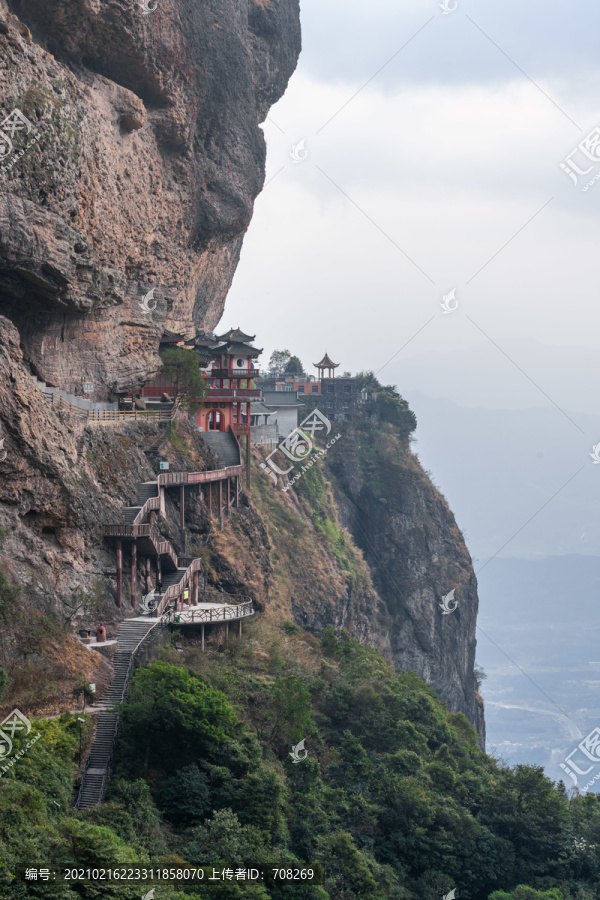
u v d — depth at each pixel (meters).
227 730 47.22
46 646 46.31
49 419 52.06
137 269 74.00
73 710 45.16
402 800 54.41
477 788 61.31
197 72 78.75
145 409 76.38
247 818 43.78
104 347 68.56
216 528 76.94
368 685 64.62
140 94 73.06
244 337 89.56
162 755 45.44
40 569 50.06
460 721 79.38
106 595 54.50
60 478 51.41
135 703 45.41
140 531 55.59
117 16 64.12
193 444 77.44
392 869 50.75
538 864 57.44
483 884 55.19
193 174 84.31
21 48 51.16
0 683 40.19
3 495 48.41
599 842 60.69
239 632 63.19
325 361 155.75
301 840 46.16
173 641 55.84
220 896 37.56
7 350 49.12
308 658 67.25
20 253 50.16
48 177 53.28
